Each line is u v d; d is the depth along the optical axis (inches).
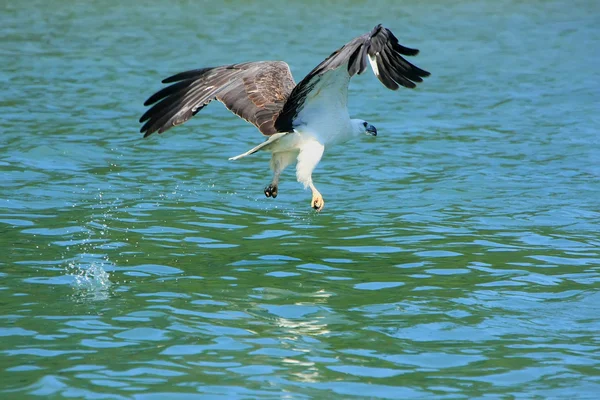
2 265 481.4
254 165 736.3
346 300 442.9
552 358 375.9
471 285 468.4
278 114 432.1
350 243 544.1
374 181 694.5
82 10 1592.0
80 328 395.9
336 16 1571.1
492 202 635.5
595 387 347.9
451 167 733.3
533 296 452.8
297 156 471.5
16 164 701.9
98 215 585.3
